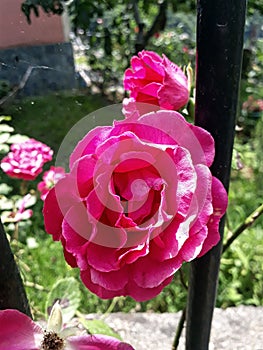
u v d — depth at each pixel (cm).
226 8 17
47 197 17
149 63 22
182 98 22
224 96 19
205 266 25
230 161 21
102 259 16
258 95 129
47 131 95
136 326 61
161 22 124
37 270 77
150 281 16
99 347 23
